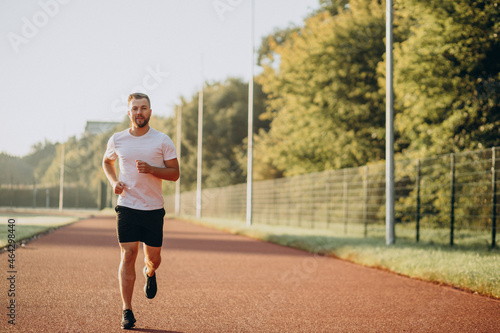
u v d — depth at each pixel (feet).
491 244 51.16
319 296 28.07
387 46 57.21
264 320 21.89
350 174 88.58
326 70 128.36
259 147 192.95
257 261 44.68
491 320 22.54
